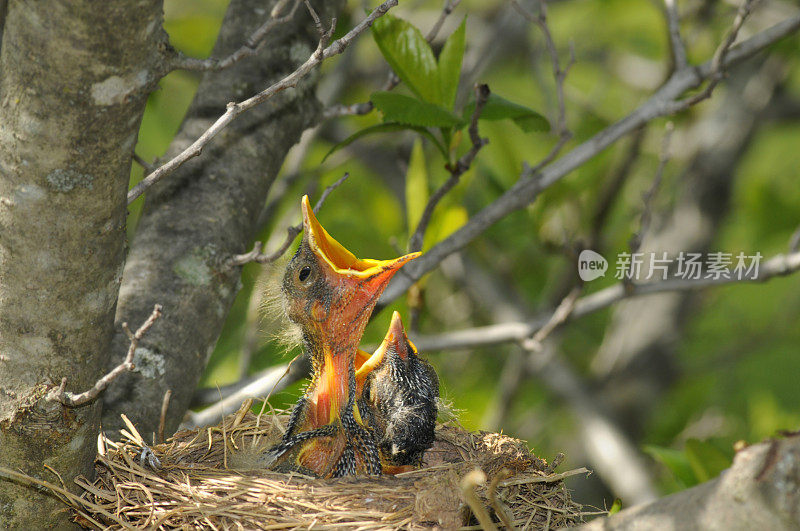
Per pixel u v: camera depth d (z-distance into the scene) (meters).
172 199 6.70
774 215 14.38
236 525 4.76
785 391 14.88
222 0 13.41
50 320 4.36
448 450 6.47
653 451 7.16
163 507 4.89
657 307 13.02
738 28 6.61
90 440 4.78
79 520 4.95
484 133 9.96
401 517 4.85
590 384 13.16
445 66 6.93
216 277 6.47
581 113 13.74
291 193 11.55
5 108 3.96
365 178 12.45
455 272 11.66
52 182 4.05
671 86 7.07
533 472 5.55
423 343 8.21
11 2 3.78
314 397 5.75
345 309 5.65
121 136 4.04
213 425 6.90
